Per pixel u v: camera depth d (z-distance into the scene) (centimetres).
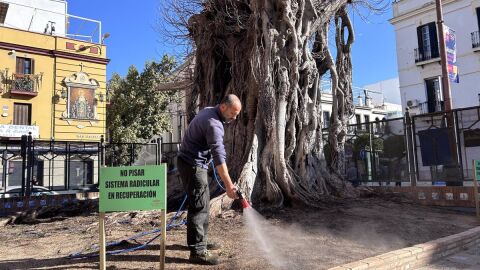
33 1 2883
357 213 752
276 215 728
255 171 809
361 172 1229
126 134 2938
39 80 2548
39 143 1825
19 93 2455
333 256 466
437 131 1032
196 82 1030
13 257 473
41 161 1720
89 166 1833
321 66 1019
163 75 2975
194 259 430
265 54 829
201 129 422
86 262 441
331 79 1012
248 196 779
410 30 2789
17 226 782
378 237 567
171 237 565
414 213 777
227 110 425
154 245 516
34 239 592
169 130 3130
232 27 936
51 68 2609
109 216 726
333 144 1005
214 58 1003
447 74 1181
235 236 568
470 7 2484
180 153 443
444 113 1027
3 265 433
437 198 923
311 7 914
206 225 445
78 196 1211
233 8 927
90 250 500
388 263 440
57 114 2605
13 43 2461
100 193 364
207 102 987
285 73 835
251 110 873
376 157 1196
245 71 917
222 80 1005
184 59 1179
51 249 515
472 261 505
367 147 1227
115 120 2998
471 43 2472
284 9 845
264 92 817
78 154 1822
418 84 2745
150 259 449
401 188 1012
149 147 1820
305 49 896
